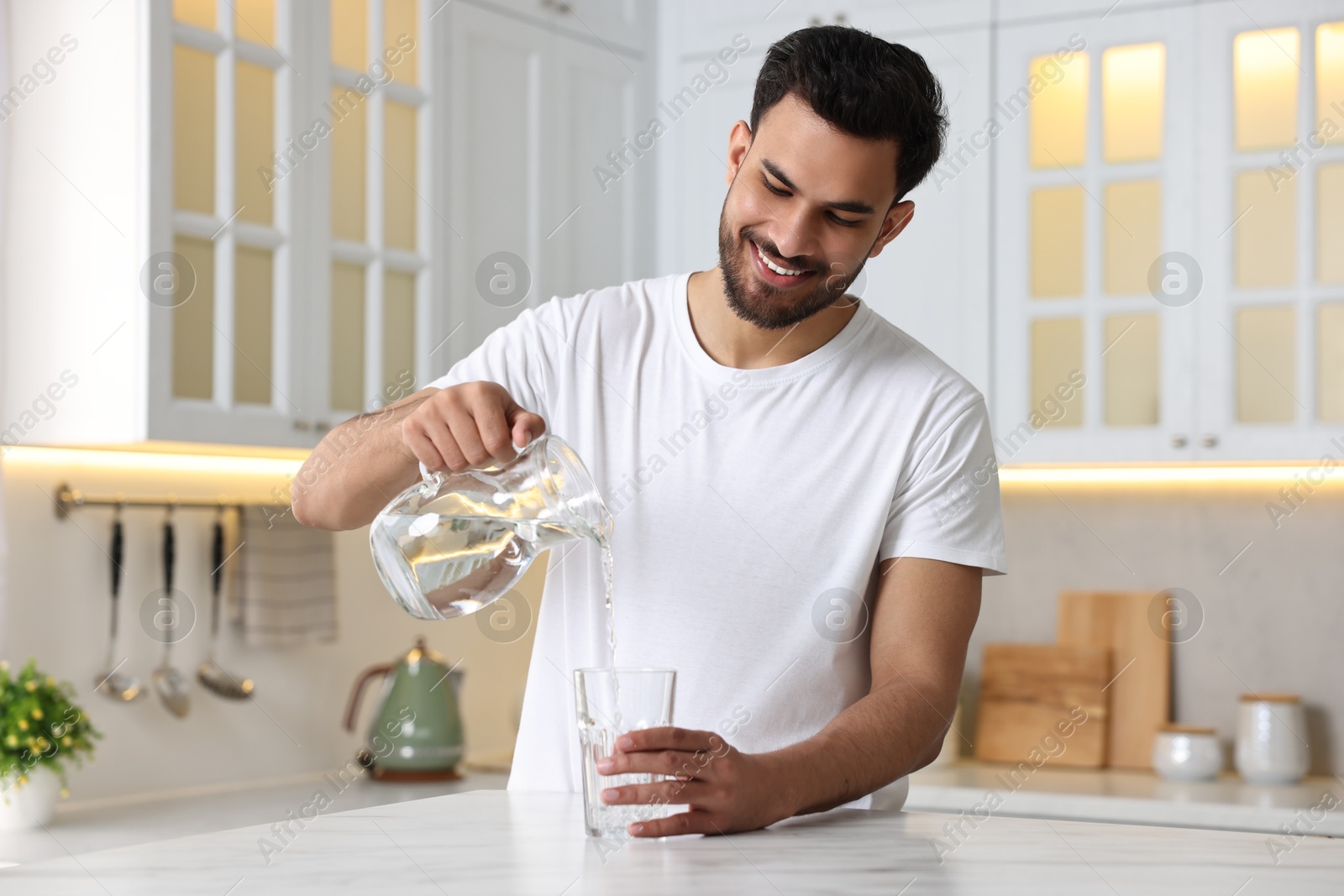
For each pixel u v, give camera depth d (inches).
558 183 100.3
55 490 84.8
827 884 29.2
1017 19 99.8
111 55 77.6
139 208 76.0
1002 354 100.3
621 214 105.6
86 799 85.7
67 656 85.1
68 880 29.8
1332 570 103.0
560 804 41.7
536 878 29.8
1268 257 94.9
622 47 105.4
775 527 49.0
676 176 107.9
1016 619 112.4
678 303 51.7
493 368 52.2
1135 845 34.9
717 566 48.9
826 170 42.8
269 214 83.1
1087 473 110.5
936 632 46.7
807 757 37.7
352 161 87.9
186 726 92.0
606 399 51.2
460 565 39.9
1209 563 106.7
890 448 49.2
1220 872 31.2
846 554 48.8
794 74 43.4
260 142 82.7
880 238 51.7
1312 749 102.4
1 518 80.7
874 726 40.6
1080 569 110.6
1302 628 103.6
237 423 80.4
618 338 51.8
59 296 79.7
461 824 37.4
